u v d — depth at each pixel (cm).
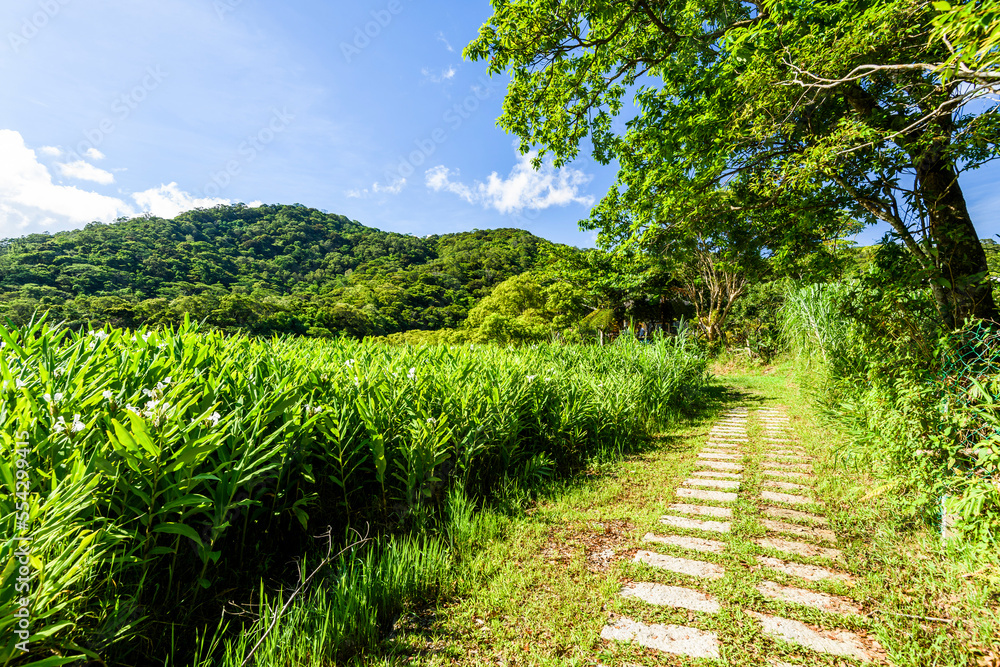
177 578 234
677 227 609
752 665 204
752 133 436
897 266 391
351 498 357
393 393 389
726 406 1028
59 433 196
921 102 364
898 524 335
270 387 324
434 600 261
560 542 341
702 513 397
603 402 659
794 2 389
